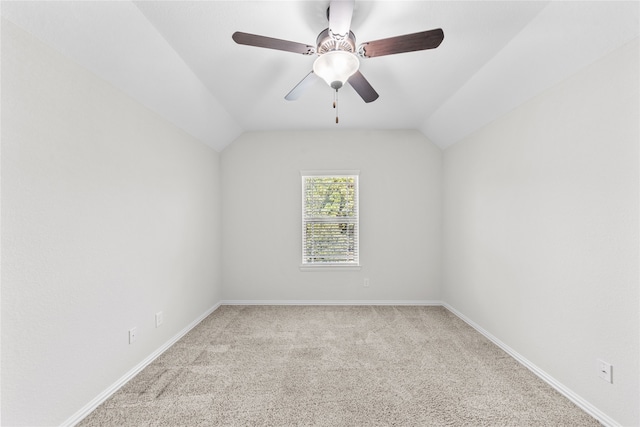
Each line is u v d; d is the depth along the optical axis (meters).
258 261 3.91
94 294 1.79
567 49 1.72
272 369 2.23
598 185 1.65
